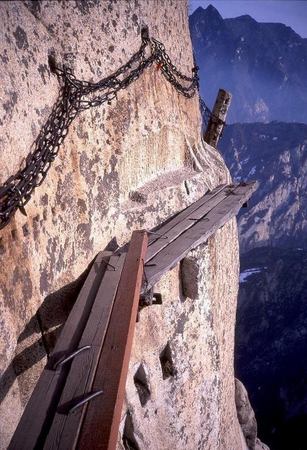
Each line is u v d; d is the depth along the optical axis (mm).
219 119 7148
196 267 3996
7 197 1882
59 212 2512
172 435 3869
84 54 2674
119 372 1721
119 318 2119
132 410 3279
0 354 1892
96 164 2957
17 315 2098
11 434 2006
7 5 1954
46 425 1506
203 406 4652
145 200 3709
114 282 2506
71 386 1655
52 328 2506
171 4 4098
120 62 3117
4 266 1938
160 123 4055
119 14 3068
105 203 3139
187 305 4238
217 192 5070
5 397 2000
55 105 2379
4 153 1895
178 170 4793
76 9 2570
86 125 2783
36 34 2207
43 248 2344
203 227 3830
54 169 2439
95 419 1483
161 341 3842
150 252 3262
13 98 1974
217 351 5008
